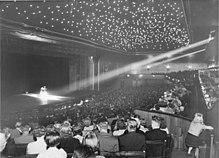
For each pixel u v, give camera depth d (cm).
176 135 836
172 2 1667
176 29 2650
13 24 1647
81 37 2431
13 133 673
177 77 3431
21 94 2197
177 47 3538
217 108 630
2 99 1877
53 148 409
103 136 518
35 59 2322
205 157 633
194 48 3575
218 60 1012
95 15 1983
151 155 568
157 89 2897
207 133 644
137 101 1529
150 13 2047
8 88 2047
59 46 2298
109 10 1923
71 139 497
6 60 2003
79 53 2641
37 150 498
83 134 587
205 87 1194
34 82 2353
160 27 2602
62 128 557
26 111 1469
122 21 2316
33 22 1767
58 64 2619
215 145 579
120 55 3684
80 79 2856
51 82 2550
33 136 586
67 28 2138
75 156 356
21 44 1859
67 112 1284
